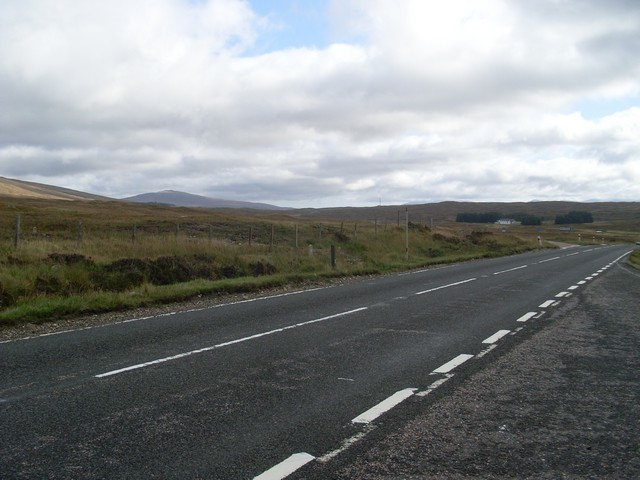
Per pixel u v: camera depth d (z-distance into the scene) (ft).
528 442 15.17
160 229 129.59
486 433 15.79
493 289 53.67
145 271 52.80
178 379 21.07
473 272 75.25
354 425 16.29
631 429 16.24
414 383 20.75
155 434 15.48
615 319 35.63
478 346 27.30
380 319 35.29
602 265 90.22
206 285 49.06
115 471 13.15
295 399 18.72
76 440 15.01
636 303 43.47
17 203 227.20
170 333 30.27
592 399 18.99
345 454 14.23
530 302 43.98
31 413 17.12
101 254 62.59
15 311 34.30
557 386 20.51
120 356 24.77
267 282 55.01
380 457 14.07
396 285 57.47
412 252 114.21
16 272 44.45
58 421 16.44
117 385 20.21
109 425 16.15
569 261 101.60
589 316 36.86
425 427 16.20
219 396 18.99
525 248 152.66
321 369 22.68
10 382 20.49
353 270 70.13
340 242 112.16
